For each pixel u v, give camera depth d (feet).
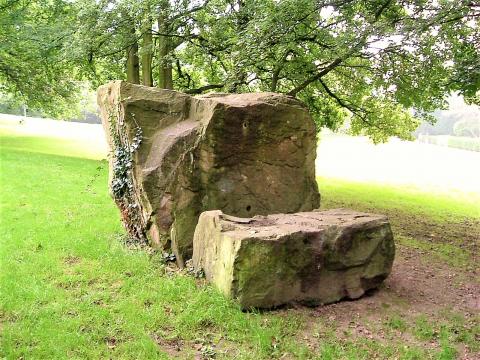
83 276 20.42
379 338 16.98
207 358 14.85
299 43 37.50
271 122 23.93
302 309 18.58
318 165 87.61
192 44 47.37
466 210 51.90
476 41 29.78
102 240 25.64
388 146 125.08
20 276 20.18
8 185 41.09
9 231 27.09
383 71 40.78
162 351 15.08
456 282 24.12
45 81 71.92
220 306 17.47
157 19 42.57
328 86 52.90
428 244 32.50
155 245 23.97
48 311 16.99
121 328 16.19
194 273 21.02
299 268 18.49
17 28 61.82
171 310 17.66
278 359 15.14
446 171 88.12
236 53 32.81
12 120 136.46
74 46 46.26
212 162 22.81
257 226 19.92
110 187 27.35
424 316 19.02
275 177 24.38
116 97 24.45
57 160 59.77
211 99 23.77
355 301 19.86
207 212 20.88
